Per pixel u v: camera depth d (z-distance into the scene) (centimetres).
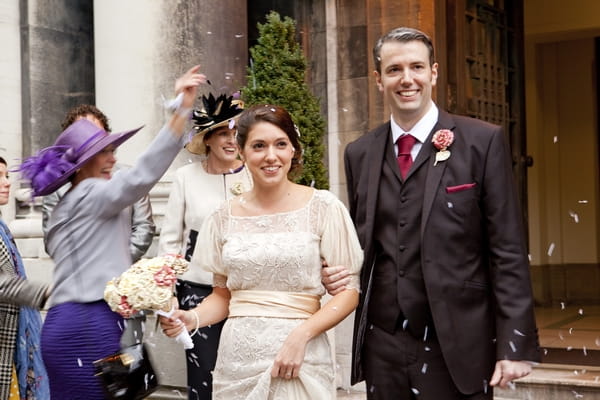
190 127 597
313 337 310
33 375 476
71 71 684
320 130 602
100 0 623
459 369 320
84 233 340
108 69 619
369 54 722
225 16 638
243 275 317
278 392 309
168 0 611
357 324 345
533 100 1195
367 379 342
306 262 315
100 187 338
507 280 318
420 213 327
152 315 559
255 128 317
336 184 734
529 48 1196
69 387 338
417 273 327
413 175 331
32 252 633
